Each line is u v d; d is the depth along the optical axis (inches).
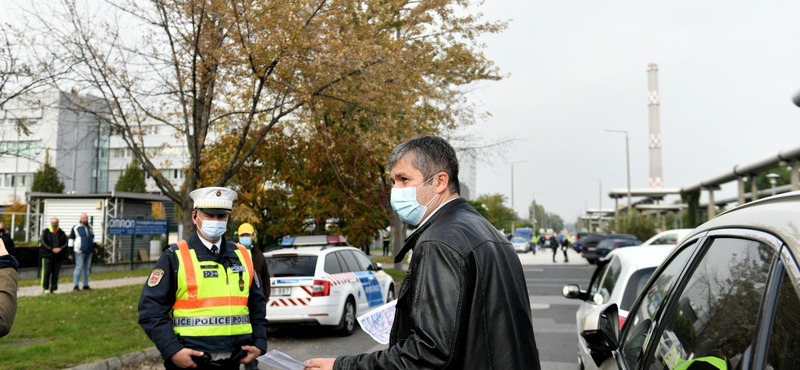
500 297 78.6
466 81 724.0
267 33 413.4
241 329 153.8
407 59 494.9
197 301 149.6
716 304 75.4
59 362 270.1
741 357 61.7
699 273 86.6
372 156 563.8
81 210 1039.6
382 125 484.1
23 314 416.2
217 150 573.3
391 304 110.7
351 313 411.2
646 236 1589.6
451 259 78.1
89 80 402.9
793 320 53.5
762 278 63.2
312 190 605.3
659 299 103.3
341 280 404.8
